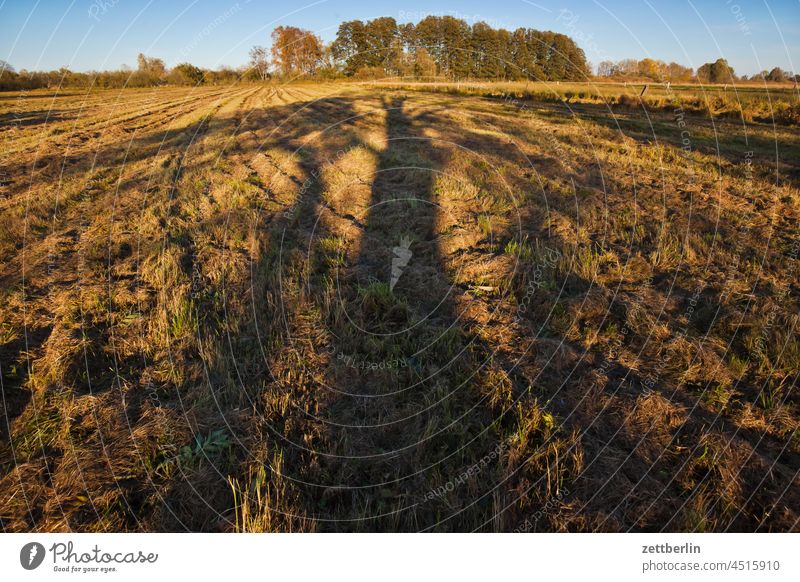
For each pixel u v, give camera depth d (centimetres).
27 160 1126
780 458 299
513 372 386
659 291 500
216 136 1375
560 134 1300
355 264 573
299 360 389
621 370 387
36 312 467
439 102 1988
